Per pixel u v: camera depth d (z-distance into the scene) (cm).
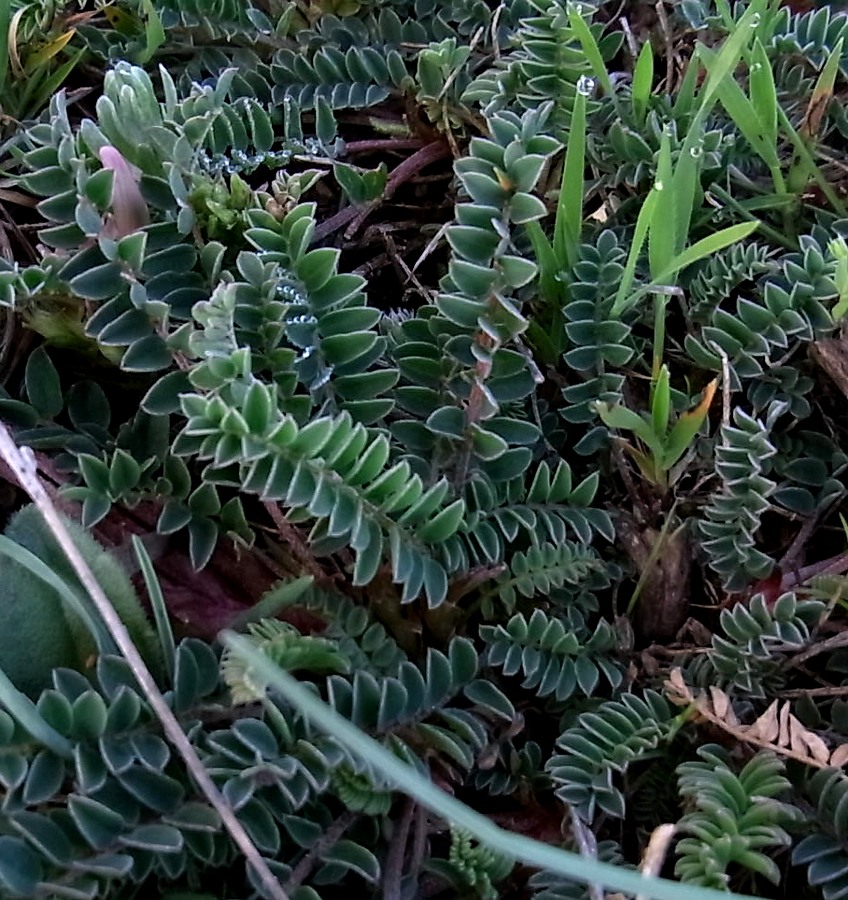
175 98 35
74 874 27
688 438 33
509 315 32
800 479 36
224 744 29
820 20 39
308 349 32
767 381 36
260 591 33
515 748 33
